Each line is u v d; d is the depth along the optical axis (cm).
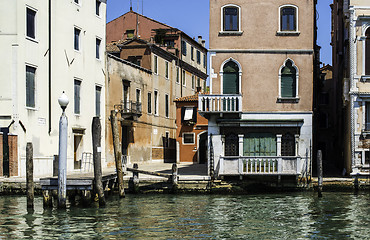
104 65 3144
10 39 2355
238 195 2164
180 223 1493
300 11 2341
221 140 2339
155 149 3981
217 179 2297
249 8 2352
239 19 2350
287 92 2345
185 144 3916
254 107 2339
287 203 1909
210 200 2006
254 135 2339
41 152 2512
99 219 1552
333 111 3981
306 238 1305
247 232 1372
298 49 2336
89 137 2972
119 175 2091
